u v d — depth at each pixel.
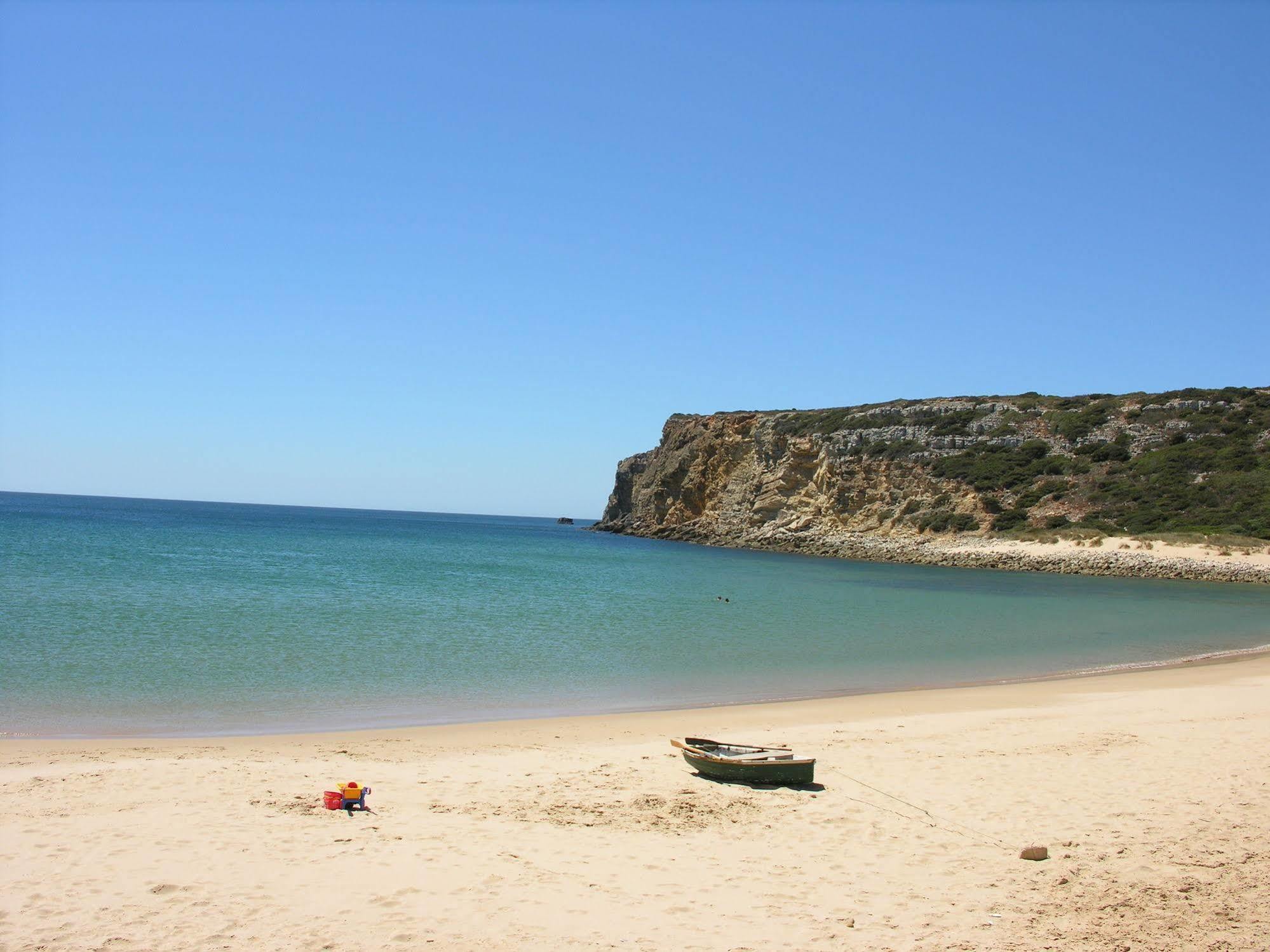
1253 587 54.66
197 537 85.06
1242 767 12.88
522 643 26.98
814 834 9.94
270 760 12.74
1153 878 8.70
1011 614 38.66
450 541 104.62
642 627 31.83
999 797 11.39
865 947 7.19
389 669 21.80
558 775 12.16
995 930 7.54
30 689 18.02
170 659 21.72
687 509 114.44
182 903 7.53
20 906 7.36
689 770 12.60
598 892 8.14
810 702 18.80
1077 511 73.94
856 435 94.75
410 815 10.15
